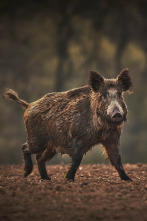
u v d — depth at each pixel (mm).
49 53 120625
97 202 19609
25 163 31016
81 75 119500
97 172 34031
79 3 125688
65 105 28328
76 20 124750
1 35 119625
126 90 27062
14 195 20859
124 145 107812
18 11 124812
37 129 29766
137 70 121875
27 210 18344
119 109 25234
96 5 126562
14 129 106250
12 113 106750
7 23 122000
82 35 123688
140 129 114375
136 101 117500
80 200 20000
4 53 117500
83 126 27094
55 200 19953
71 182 26016
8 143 103625
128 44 126438
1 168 38312
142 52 125312
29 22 123812
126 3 129000
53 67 120250
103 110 26109
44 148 30141
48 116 28969
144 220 17078
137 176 30969
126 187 23469
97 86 26781
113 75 119438
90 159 71125
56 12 124562
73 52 121438
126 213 17922
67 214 17828
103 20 126938
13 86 114562
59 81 118875
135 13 129000
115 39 126812
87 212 18062
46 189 22781
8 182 26109
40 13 124562
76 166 27406
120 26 127688
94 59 121500
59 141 28547
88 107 27219
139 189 22953
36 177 31234
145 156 104875
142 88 119062
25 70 117125
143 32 127625
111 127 26719
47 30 122562
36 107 30000
